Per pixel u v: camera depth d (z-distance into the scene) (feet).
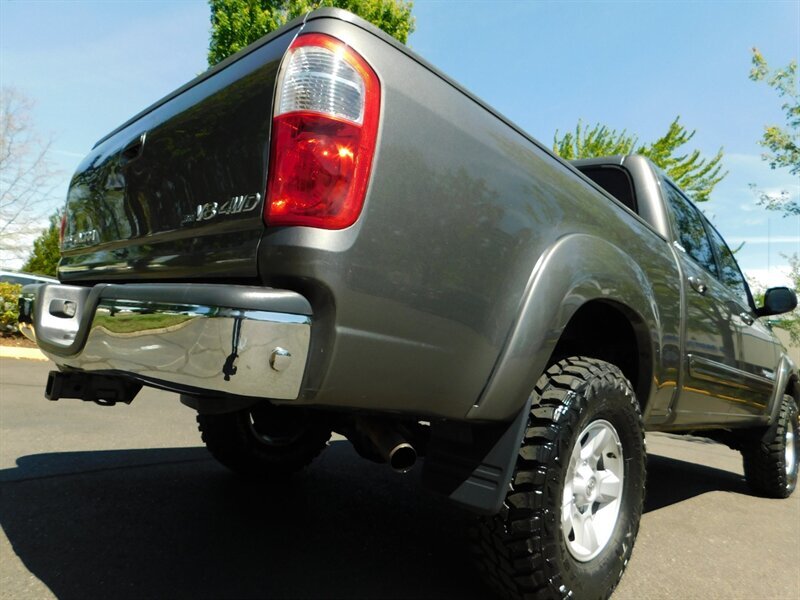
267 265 4.87
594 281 7.02
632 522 7.59
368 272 5.00
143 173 6.63
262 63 5.51
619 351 8.83
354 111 5.03
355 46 5.20
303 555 7.94
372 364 5.12
